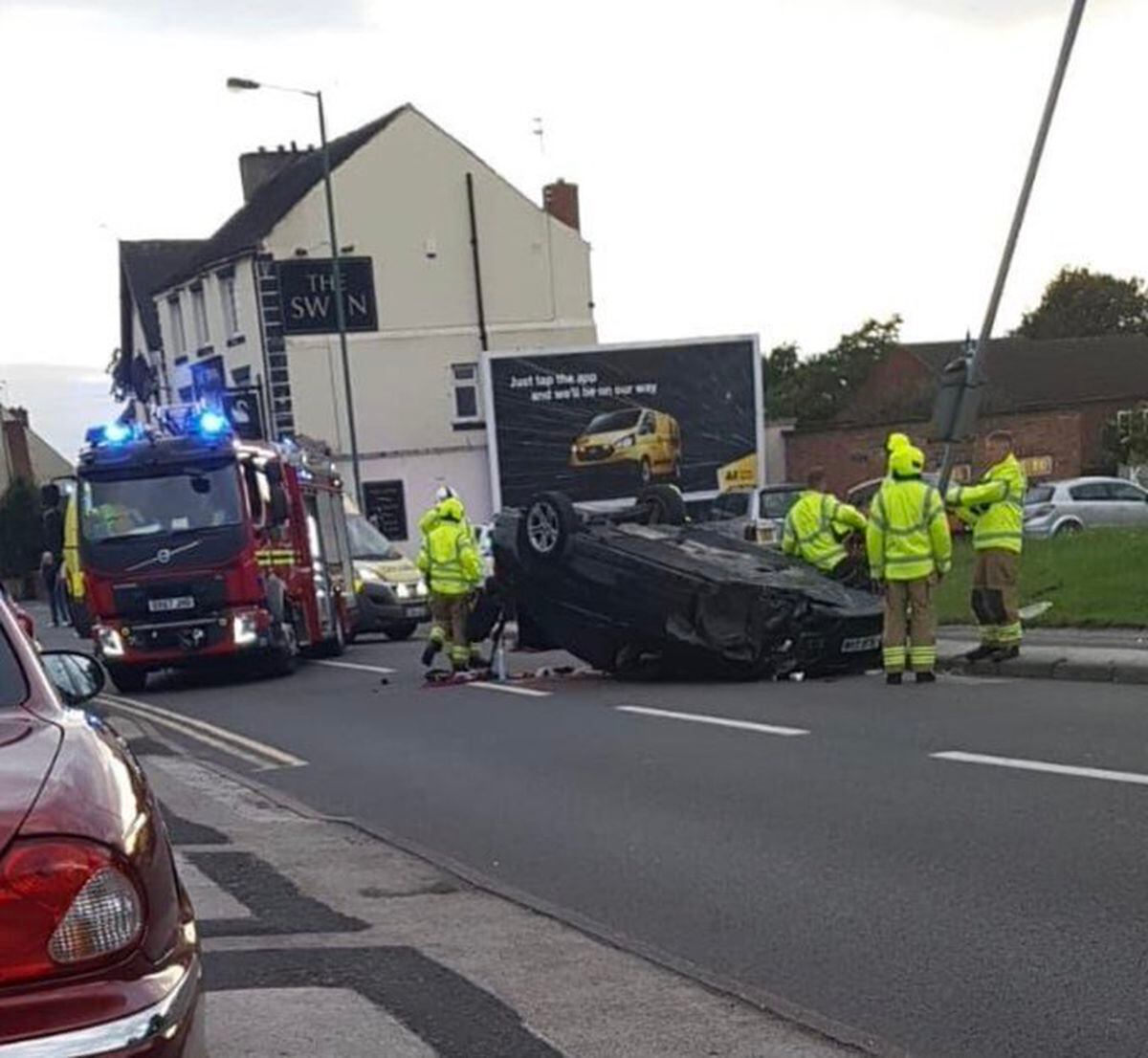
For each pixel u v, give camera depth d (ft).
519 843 23.50
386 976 17.02
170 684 55.57
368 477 122.42
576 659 52.80
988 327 44.98
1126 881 18.79
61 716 11.98
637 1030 14.92
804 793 25.27
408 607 74.13
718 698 38.22
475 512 124.98
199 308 132.57
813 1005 15.33
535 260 127.13
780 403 216.33
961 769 26.09
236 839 24.81
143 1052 9.23
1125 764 25.49
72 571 70.64
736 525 88.63
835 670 41.93
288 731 38.78
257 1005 16.01
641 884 20.48
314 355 120.37
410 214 123.24
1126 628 43.21
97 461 52.70
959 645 44.16
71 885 9.26
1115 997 14.97
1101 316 259.39
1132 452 131.64
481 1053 14.46
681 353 124.36
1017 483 38.83
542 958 17.52
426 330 123.65
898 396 184.55
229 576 52.21
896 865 20.33
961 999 15.21
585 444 122.31
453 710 40.40
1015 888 18.84
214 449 52.70
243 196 145.18
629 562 42.88
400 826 25.52
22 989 9.03
